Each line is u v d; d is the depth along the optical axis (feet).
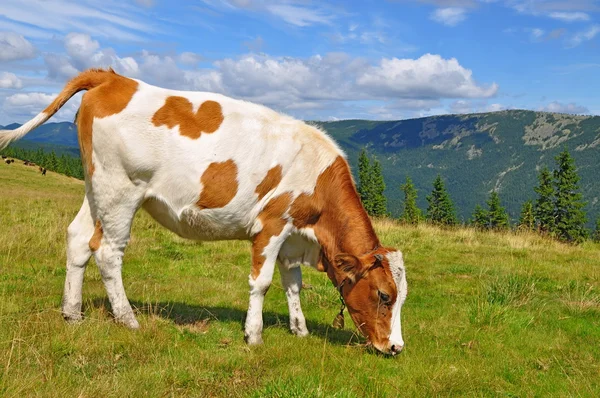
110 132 18.04
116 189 18.39
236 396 13.99
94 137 18.28
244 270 33.60
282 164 18.88
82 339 16.53
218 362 16.40
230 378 15.33
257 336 18.81
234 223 19.03
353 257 17.88
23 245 33.40
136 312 21.27
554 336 22.20
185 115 18.48
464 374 16.87
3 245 32.55
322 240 19.66
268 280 19.13
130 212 18.72
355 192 19.81
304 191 19.17
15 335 16.01
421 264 39.29
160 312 21.34
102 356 15.99
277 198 18.95
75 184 202.69
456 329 22.43
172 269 32.35
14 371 13.56
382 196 249.55
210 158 18.26
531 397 15.53
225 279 30.96
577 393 15.85
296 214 19.29
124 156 18.08
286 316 23.99
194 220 18.97
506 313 23.82
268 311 24.64
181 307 23.35
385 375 16.60
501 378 17.08
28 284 24.70
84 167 19.33
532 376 17.34
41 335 16.40
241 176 18.49
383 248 18.89
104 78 18.94
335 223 19.42
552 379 17.19
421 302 27.86
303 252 20.72
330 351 18.43
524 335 22.00
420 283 32.71
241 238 20.12
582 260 44.21
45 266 29.07
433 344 20.36
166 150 18.20
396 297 18.20
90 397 12.71
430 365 17.70
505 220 278.67
